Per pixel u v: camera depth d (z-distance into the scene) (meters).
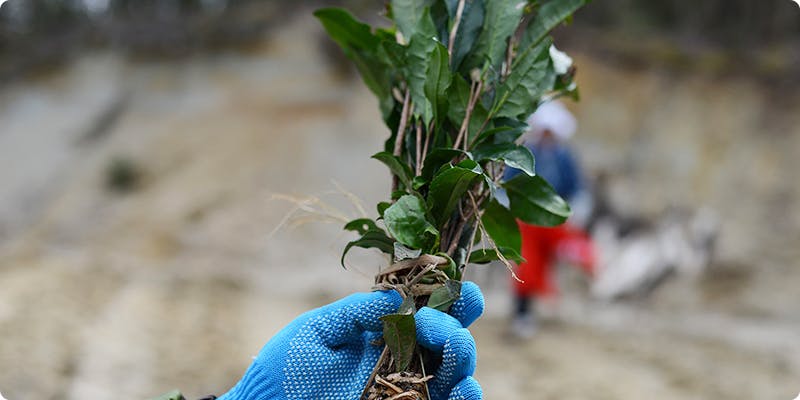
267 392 1.52
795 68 12.86
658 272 9.01
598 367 5.59
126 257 10.69
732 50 13.75
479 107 1.62
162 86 14.96
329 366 1.54
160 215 11.92
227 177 12.47
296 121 13.36
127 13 17.41
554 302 8.25
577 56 13.63
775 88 12.73
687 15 14.63
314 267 9.98
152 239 11.30
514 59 1.73
